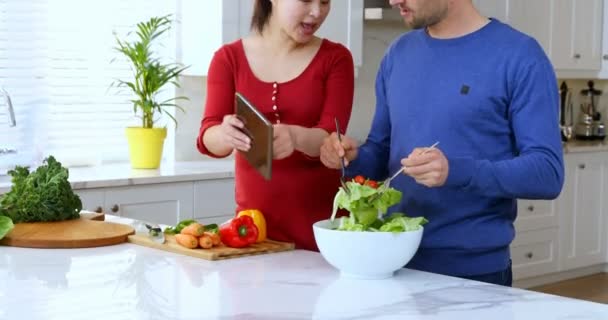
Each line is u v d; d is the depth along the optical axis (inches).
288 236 101.3
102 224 100.8
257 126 85.8
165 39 181.5
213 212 163.3
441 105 90.3
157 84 165.8
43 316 67.0
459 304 71.3
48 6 168.1
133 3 179.0
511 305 71.2
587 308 70.5
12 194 101.0
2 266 84.5
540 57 87.4
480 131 89.0
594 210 238.4
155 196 154.6
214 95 102.4
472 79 89.0
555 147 85.2
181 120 184.1
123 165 173.8
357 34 186.9
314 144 95.7
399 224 79.4
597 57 243.6
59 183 100.7
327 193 101.3
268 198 101.2
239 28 172.4
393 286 77.6
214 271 83.2
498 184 82.0
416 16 90.1
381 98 100.2
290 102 100.3
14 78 164.6
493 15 212.4
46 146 169.2
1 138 161.6
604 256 243.1
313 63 100.7
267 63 101.4
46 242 93.2
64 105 171.6
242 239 91.7
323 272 83.1
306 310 69.2
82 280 79.0
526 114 86.4
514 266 220.4
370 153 98.1
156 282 78.5
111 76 177.6
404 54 95.9
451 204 90.2
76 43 172.4
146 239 95.1
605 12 243.0
